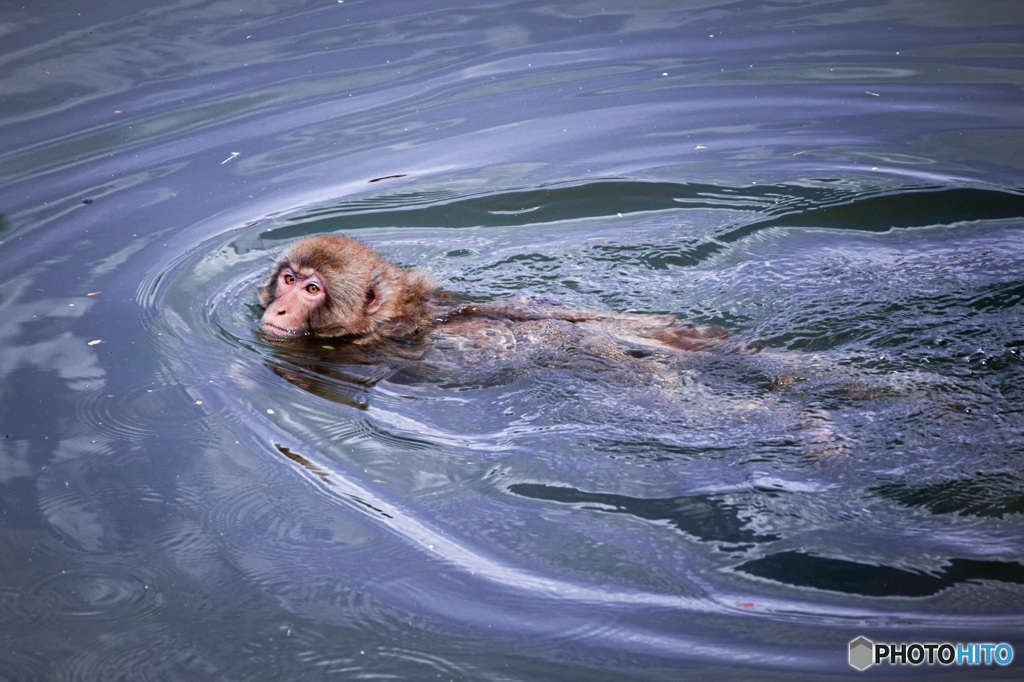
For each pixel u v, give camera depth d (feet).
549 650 16.24
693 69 44.62
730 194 34.17
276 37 49.29
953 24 48.37
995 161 34.55
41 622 17.11
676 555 18.10
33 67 45.19
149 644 16.61
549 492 20.13
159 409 23.63
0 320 27.58
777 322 26.25
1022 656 15.20
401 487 20.61
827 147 36.83
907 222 31.58
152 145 38.75
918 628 15.98
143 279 29.91
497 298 28.78
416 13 52.70
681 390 23.02
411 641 16.57
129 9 53.16
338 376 25.13
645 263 30.68
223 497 20.47
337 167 36.81
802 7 52.24
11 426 22.91
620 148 37.81
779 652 15.72
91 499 20.40
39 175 36.40
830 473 19.85
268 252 31.48
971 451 20.02
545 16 52.06
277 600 17.58
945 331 24.86
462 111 41.19
